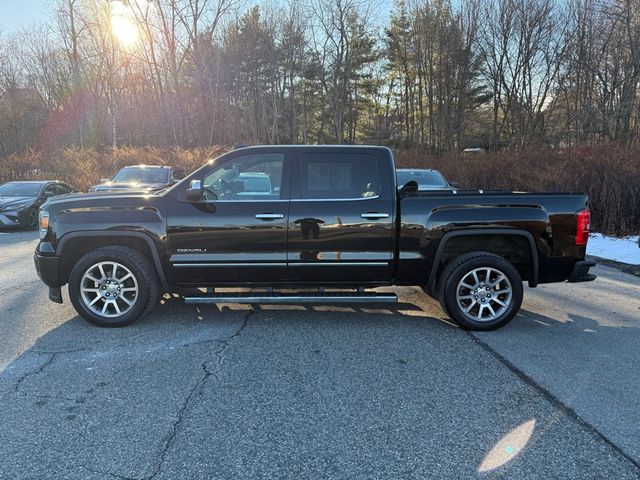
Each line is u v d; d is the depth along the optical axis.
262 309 5.45
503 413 3.20
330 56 37.69
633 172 10.88
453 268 4.76
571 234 4.81
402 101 43.78
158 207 4.71
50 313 5.23
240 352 4.19
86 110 35.09
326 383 3.62
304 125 39.91
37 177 20.09
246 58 36.84
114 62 32.78
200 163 20.97
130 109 35.62
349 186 4.78
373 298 4.84
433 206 4.74
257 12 36.97
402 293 6.23
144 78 33.97
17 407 3.22
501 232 4.73
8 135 35.19
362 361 4.03
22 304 5.55
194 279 4.79
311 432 2.96
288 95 39.41
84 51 32.78
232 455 2.72
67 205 4.78
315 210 4.69
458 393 3.47
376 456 2.72
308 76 38.22
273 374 3.76
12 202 12.77
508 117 35.22
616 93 25.23
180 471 2.58
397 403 3.32
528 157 13.65
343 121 42.47
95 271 4.77
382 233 4.71
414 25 39.31
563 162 12.18
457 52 35.78
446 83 36.84
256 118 39.19
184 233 4.68
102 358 4.04
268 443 2.84
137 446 2.80
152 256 4.75
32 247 10.04
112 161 20.55
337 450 2.78
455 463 2.66
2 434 2.91
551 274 4.89
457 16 36.19
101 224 4.69
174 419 3.09
